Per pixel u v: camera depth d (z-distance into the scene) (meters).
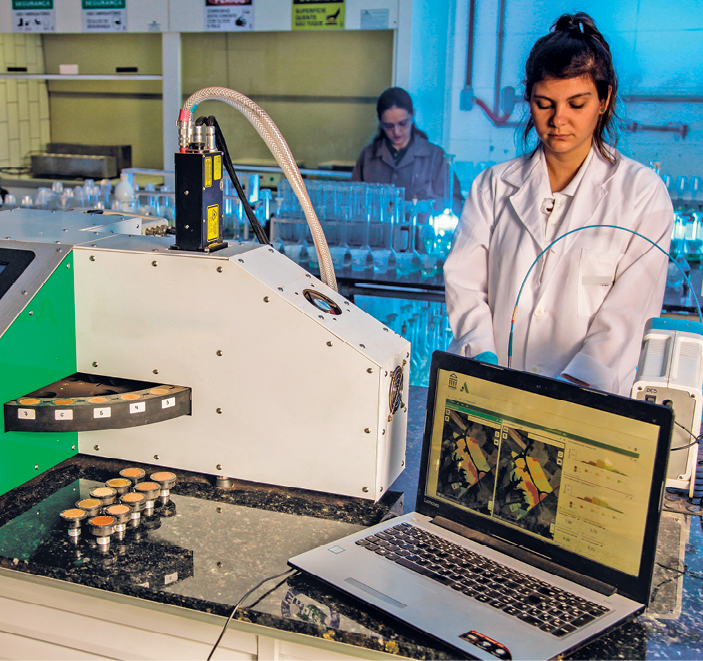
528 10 4.39
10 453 1.25
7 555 1.08
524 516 1.10
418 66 4.62
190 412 1.34
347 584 1.01
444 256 3.79
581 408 1.03
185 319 1.31
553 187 2.02
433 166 4.61
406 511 1.25
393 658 0.94
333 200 3.99
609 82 1.74
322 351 1.23
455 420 1.17
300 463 1.29
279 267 1.34
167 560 1.08
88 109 5.50
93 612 1.12
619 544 1.00
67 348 1.38
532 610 0.97
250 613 0.97
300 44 4.93
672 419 0.95
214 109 5.21
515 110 4.56
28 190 5.27
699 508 1.29
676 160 4.41
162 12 4.89
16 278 1.30
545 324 2.00
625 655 0.92
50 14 5.09
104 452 1.41
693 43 4.20
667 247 1.89
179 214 1.29
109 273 1.34
